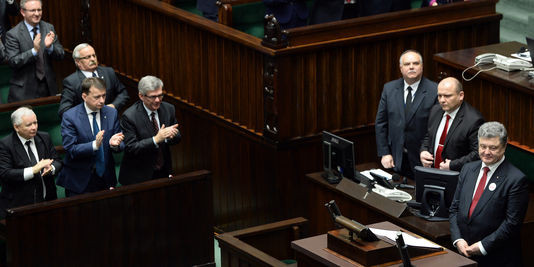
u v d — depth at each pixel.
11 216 20.17
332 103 24.69
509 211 18.16
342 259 14.77
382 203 20.14
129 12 29.42
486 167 18.53
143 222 21.88
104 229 21.39
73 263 21.14
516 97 21.81
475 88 23.00
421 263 14.64
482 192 18.53
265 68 23.78
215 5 28.31
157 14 28.05
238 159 25.89
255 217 25.69
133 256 21.89
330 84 24.50
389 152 23.16
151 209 21.94
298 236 20.81
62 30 33.34
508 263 18.66
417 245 14.88
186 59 27.14
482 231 18.47
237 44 24.83
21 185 21.98
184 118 27.83
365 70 24.94
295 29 23.58
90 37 31.75
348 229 14.80
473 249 18.31
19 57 27.00
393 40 25.16
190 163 28.00
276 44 23.30
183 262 22.66
